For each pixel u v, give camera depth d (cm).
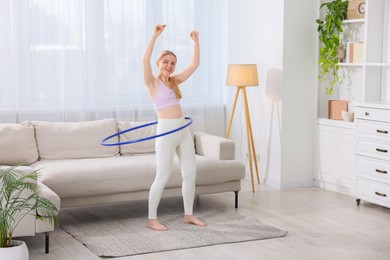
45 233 488
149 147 676
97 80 741
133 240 523
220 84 818
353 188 652
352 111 715
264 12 741
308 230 557
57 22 715
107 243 513
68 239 529
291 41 720
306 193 707
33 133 626
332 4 698
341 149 700
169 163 558
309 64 732
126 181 579
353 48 688
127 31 754
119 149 666
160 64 563
